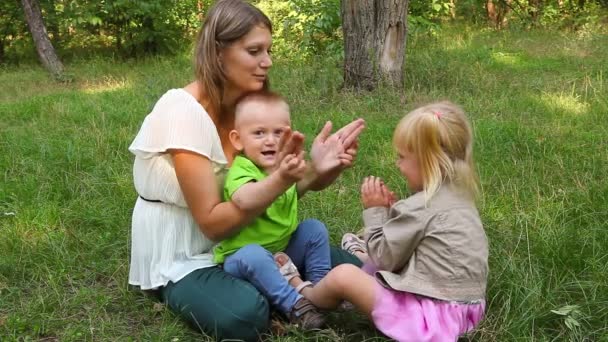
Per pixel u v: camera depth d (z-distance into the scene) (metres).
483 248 2.89
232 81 3.17
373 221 3.06
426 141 2.87
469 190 2.91
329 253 3.40
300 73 8.58
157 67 10.93
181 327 3.17
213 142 3.15
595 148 5.49
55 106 7.73
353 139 3.20
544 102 7.08
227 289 3.04
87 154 5.64
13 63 12.44
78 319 3.34
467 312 2.86
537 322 3.16
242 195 2.95
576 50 10.38
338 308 3.24
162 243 3.30
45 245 4.06
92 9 12.07
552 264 3.61
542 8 13.73
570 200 4.45
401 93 7.49
